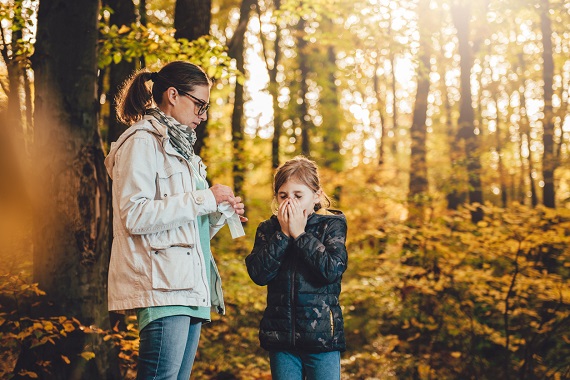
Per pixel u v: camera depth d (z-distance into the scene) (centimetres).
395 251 838
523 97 1838
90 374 460
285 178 313
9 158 373
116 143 292
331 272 294
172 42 676
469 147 1103
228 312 874
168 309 277
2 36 595
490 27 1390
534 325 671
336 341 301
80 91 470
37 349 455
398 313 816
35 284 438
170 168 288
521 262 675
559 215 657
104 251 479
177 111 298
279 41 1805
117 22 775
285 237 300
